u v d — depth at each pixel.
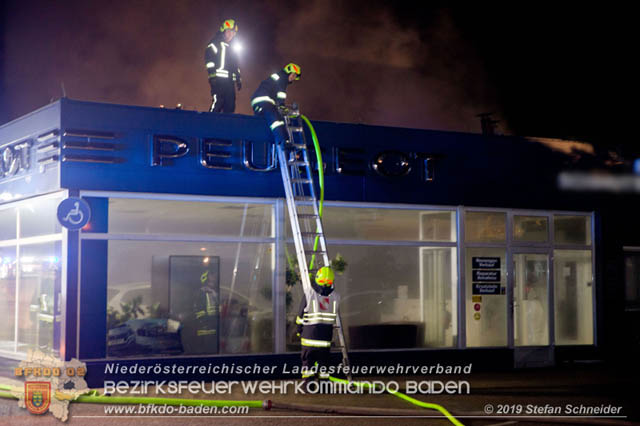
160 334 10.85
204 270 11.18
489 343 12.86
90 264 10.47
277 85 11.63
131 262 10.75
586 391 10.70
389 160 12.20
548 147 13.53
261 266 11.52
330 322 10.25
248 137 11.39
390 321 12.19
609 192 14.04
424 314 12.44
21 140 11.44
